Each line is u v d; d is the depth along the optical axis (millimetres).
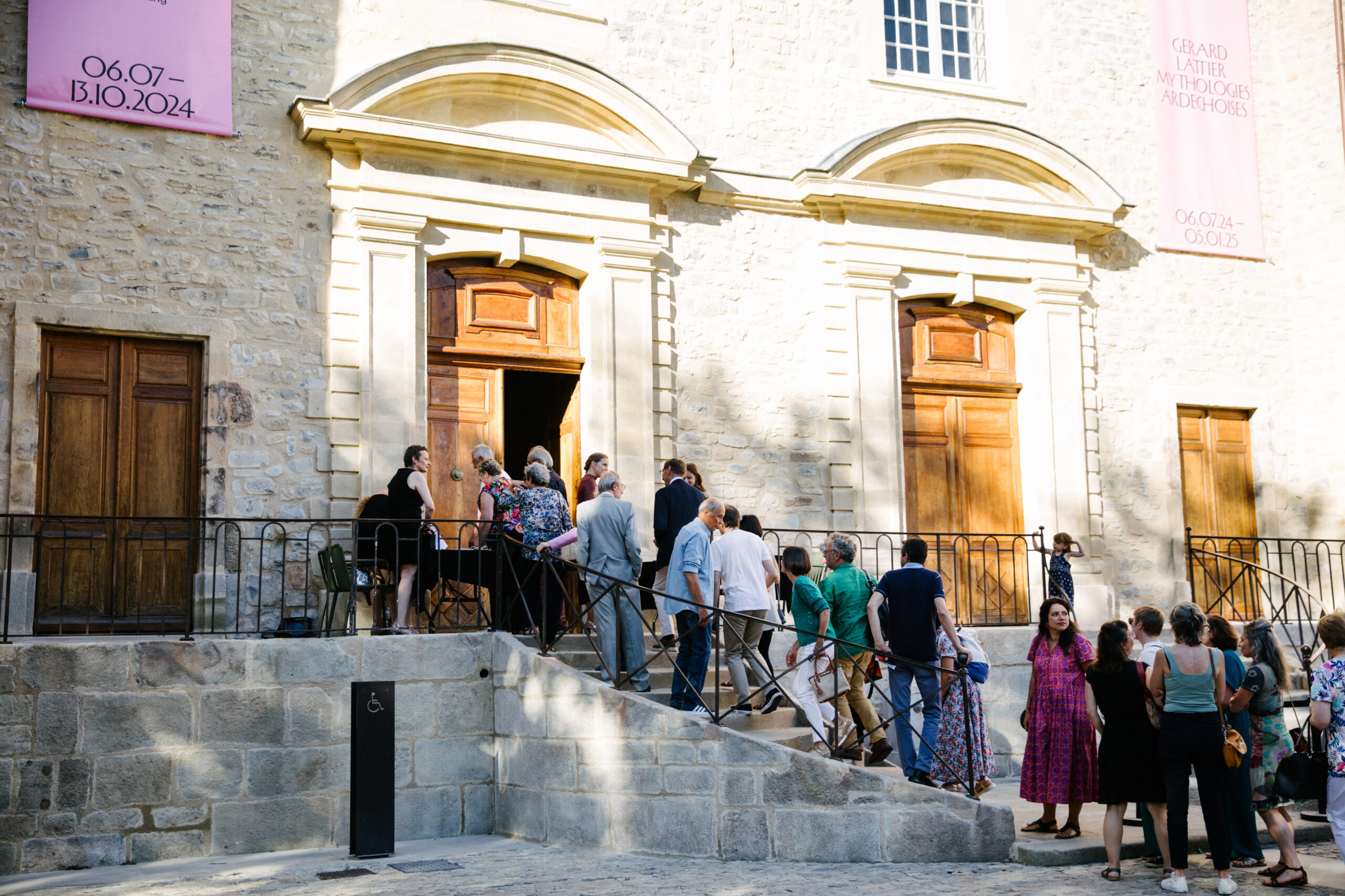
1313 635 10828
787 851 6074
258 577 8094
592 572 6992
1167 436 11266
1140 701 5652
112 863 6250
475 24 9266
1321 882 5676
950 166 10703
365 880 5707
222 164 8375
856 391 10070
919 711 8344
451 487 9000
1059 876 5672
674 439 9539
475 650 7246
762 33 10273
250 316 8328
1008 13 11195
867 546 9906
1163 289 11477
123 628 7867
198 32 8367
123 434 8023
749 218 10055
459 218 8992
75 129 7992
